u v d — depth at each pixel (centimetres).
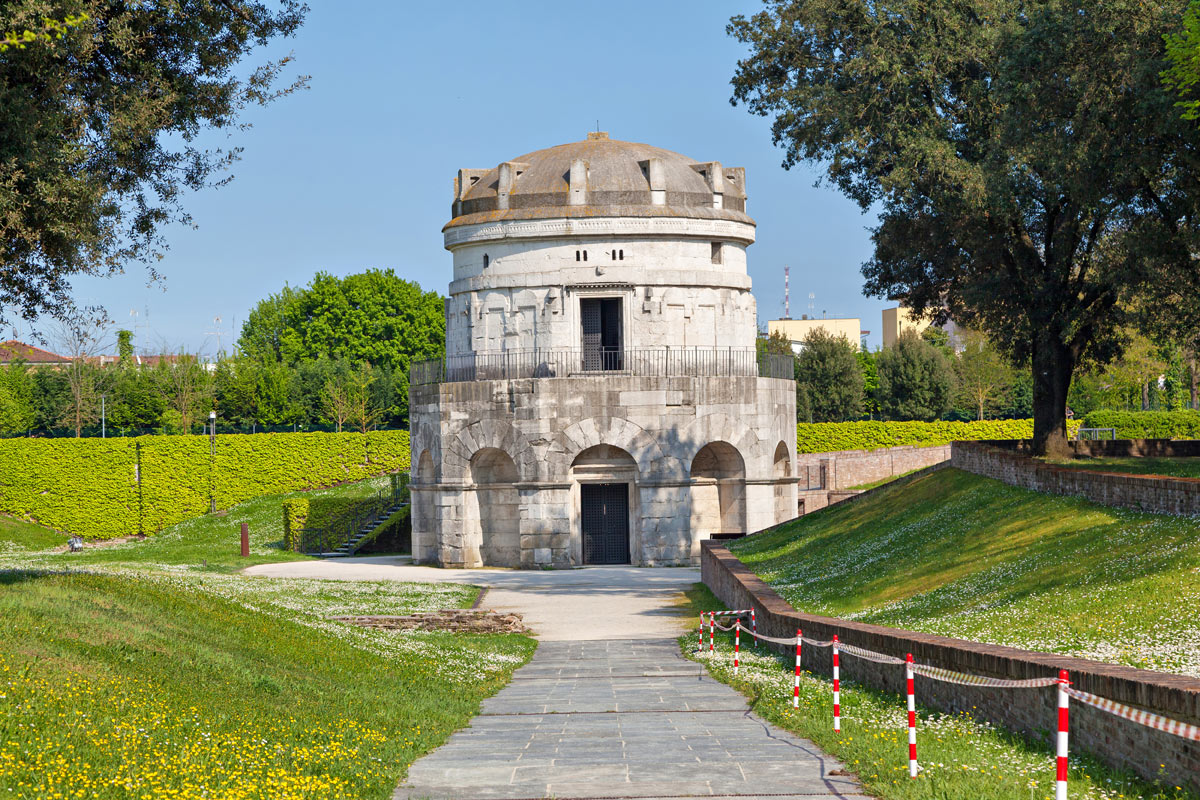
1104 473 3200
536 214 6144
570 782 1636
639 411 5938
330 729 1933
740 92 5012
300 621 3241
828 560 4047
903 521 4150
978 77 4556
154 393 12388
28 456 8250
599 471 6038
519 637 3800
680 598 4744
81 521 8206
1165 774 1374
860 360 13338
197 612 2775
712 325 6288
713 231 6275
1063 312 4525
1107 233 4434
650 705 2431
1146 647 1888
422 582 5325
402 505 7488
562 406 5925
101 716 1661
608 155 6394
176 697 1891
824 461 8150
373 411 12500
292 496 8725
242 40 2903
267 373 12619
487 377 6250
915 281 5178
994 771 1519
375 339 13875
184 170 2950
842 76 4697
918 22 4509
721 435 6012
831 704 2178
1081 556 2638
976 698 1891
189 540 7706
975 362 12300
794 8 4750
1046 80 3759
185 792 1398
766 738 1944
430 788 1625
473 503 6122
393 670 2723
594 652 3538
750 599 3534
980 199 4141
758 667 2881
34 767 1399
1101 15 3578
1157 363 9562
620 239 6169
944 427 9356
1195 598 2073
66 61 2539
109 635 2211
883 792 1481
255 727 1831
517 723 2245
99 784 1390
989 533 3309
